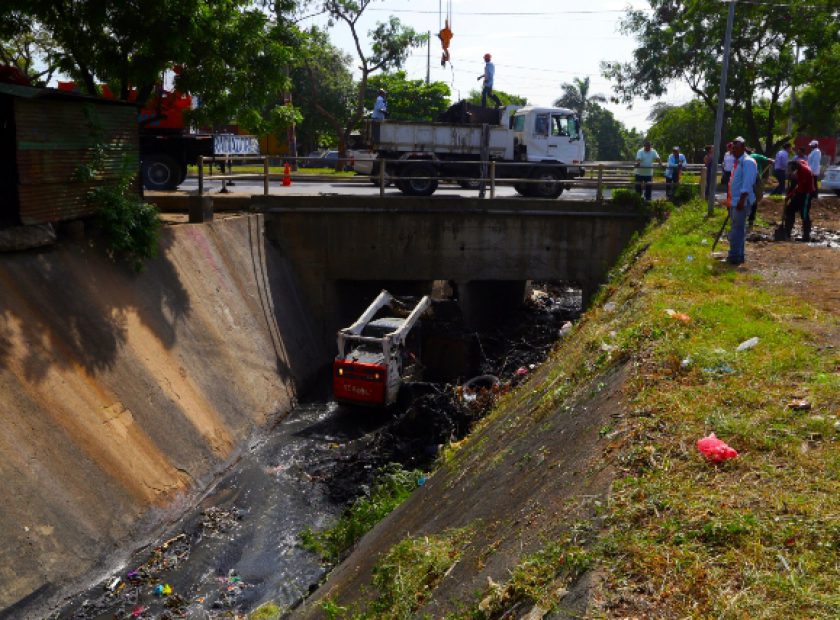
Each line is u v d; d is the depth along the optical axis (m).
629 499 4.41
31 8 14.63
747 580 3.58
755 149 32.12
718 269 11.91
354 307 22.67
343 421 15.85
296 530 11.18
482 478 7.16
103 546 9.66
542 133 23.12
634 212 20.52
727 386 6.11
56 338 11.09
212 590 9.48
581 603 3.62
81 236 13.22
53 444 9.84
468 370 18.31
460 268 20.67
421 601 5.24
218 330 15.44
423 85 53.06
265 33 17.42
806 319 8.46
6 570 8.27
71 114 12.74
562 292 28.62
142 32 15.03
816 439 5.05
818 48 29.41
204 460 12.59
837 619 3.22
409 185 22.17
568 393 7.62
